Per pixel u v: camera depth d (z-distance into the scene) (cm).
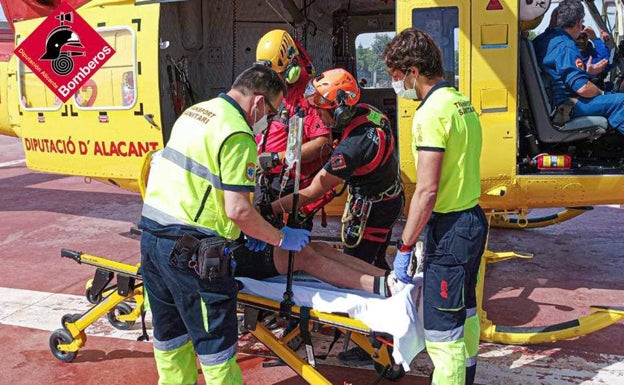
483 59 365
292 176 312
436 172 223
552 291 432
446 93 231
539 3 361
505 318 387
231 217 224
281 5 591
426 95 234
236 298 246
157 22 428
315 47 647
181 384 262
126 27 434
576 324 324
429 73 233
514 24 361
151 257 238
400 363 247
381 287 270
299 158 260
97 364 335
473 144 235
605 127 385
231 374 241
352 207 306
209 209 229
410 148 381
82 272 496
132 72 436
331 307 257
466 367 268
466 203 235
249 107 235
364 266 290
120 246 575
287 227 256
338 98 265
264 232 233
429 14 371
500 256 401
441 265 236
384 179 297
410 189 387
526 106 403
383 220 311
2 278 486
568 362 323
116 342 361
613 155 420
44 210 746
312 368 260
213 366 237
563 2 396
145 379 317
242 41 601
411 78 236
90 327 383
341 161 271
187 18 541
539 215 647
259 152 324
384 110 675
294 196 262
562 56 385
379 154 280
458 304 236
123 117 445
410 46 230
